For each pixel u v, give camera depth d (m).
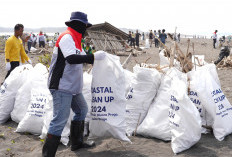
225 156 2.94
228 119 3.49
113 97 3.18
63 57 2.66
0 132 3.73
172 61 3.81
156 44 23.91
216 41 27.05
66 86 2.68
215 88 3.53
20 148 3.21
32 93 3.79
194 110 3.07
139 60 13.62
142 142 3.33
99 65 3.20
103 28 15.31
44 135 3.33
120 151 3.06
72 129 3.08
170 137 3.34
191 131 3.05
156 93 3.69
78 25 2.74
